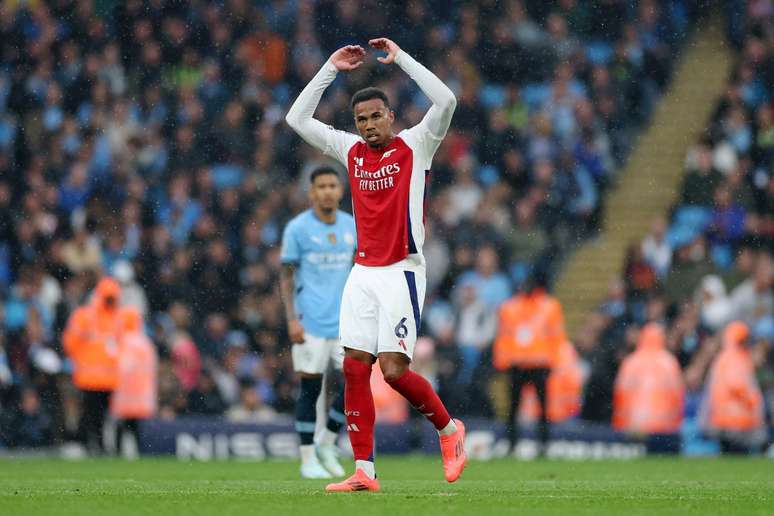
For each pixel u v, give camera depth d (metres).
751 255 66.31
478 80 75.25
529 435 51.75
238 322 58.78
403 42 76.19
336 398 34.12
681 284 66.00
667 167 75.81
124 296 57.41
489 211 66.75
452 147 72.25
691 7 81.06
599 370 58.62
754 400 53.78
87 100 70.69
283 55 74.69
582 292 68.94
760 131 76.50
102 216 62.66
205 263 62.03
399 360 23.34
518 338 49.88
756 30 80.94
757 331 60.28
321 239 33.81
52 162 66.88
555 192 70.19
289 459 48.75
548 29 78.44
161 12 73.38
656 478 34.12
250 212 64.69
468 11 77.44
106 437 51.41
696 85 79.19
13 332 53.69
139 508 20.42
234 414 55.03
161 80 72.31
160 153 68.81
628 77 78.50
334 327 33.78
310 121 24.30
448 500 22.05
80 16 72.62
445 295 64.75
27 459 47.50
